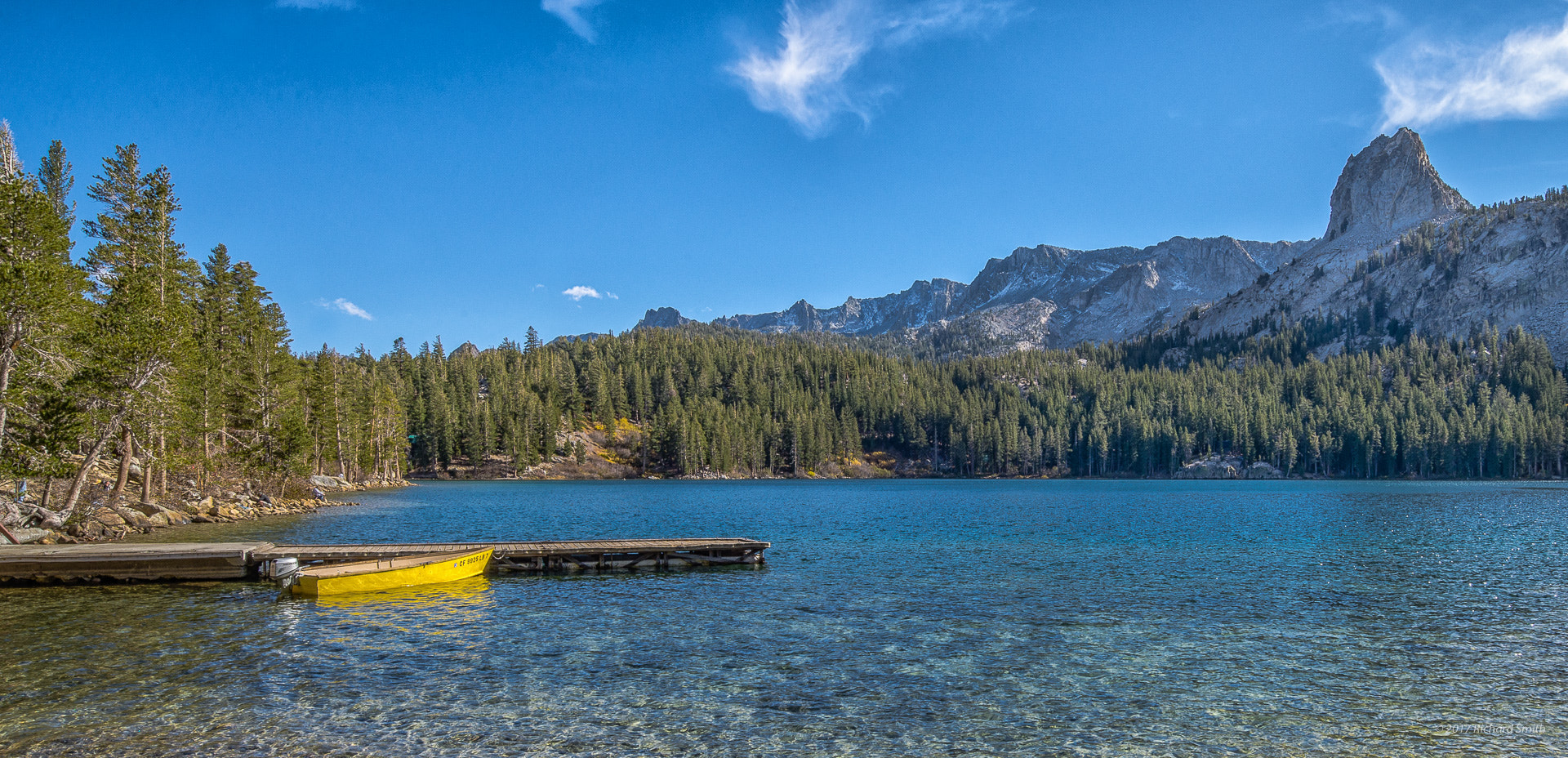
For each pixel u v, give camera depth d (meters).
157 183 58.22
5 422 41.69
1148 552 42.94
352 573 30.02
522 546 37.28
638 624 25.08
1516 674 19.89
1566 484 152.38
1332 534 52.53
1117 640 23.11
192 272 62.84
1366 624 25.19
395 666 20.08
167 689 18.02
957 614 26.53
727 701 17.55
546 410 196.88
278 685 18.36
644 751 14.72
